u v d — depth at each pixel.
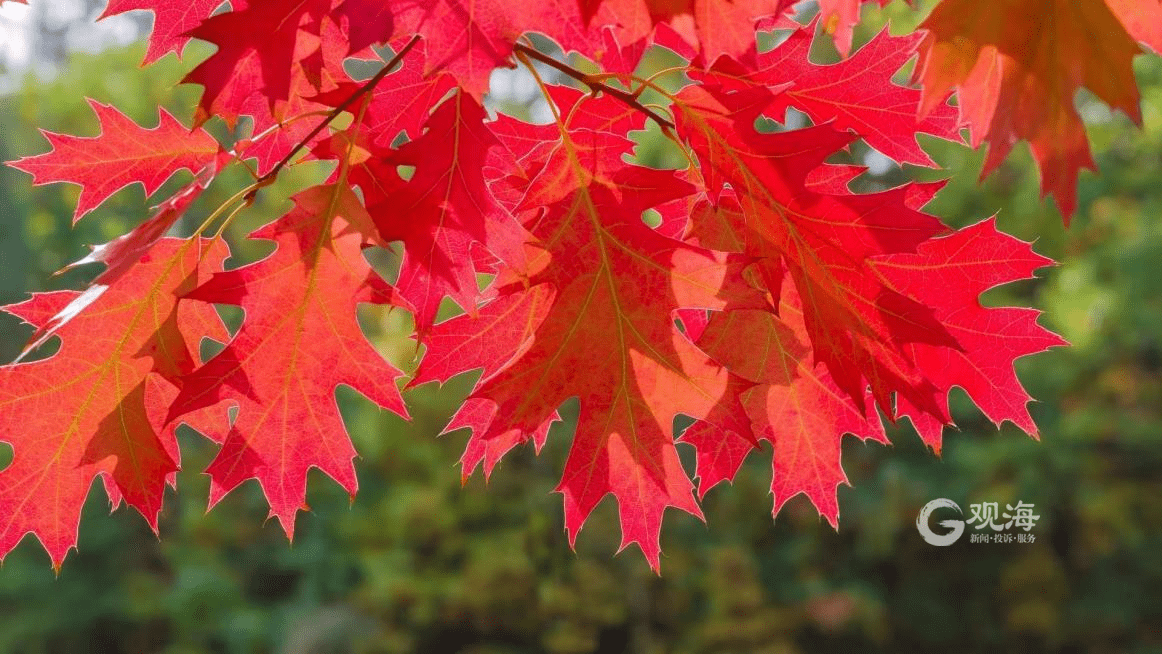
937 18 0.72
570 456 0.79
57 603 5.50
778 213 0.78
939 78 0.72
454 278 0.76
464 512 4.30
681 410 0.79
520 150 0.83
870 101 0.82
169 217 0.79
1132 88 0.72
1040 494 4.56
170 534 5.79
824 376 0.85
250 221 5.04
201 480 5.30
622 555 4.37
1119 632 4.61
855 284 0.78
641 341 0.79
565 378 0.79
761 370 0.85
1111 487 4.61
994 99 0.72
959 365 0.83
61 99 5.74
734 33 0.70
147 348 0.80
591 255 0.79
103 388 0.81
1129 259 4.54
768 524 4.85
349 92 0.76
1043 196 0.72
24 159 0.82
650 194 0.79
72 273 6.24
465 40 0.69
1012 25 0.72
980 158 4.64
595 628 4.18
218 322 0.82
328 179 0.78
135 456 0.82
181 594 5.03
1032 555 4.73
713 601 4.37
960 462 4.71
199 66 0.73
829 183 0.84
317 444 0.80
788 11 0.76
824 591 4.61
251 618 4.86
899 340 0.78
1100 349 4.71
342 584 4.82
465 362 0.80
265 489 0.80
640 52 0.76
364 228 0.75
